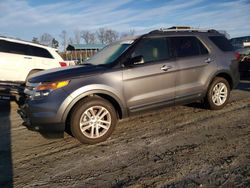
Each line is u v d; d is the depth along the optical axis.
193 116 6.15
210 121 5.74
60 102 4.51
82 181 3.58
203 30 6.44
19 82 8.61
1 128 6.25
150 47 5.43
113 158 4.20
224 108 6.70
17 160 4.36
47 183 3.58
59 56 10.94
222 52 6.40
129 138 5.01
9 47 9.64
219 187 3.23
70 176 3.73
